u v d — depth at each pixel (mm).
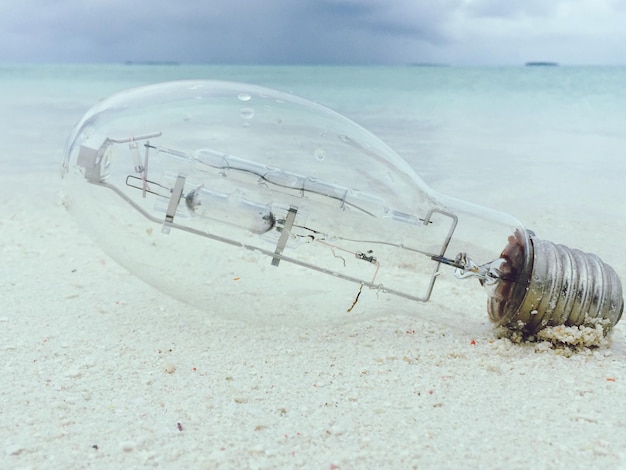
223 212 238
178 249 245
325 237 246
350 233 247
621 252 376
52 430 185
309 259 249
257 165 239
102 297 296
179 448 178
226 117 250
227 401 206
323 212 244
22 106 1075
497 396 212
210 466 170
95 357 234
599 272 245
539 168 578
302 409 202
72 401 202
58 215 455
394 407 204
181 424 190
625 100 1102
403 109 1031
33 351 238
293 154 245
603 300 241
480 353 247
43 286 310
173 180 237
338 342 256
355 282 249
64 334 254
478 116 923
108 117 239
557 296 239
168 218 239
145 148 237
